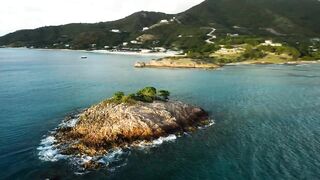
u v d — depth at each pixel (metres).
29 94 103.31
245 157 51.22
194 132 62.56
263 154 52.38
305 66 182.50
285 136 61.06
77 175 45.03
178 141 57.66
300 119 72.81
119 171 46.38
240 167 47.78
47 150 53.28
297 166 48.03
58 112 78.56
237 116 75.06
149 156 51.34
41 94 103.25
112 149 53.47
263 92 105.44
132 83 126.31
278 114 77.06
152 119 61.03
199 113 71.88
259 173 45.91
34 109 81.94
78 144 54.47
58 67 195.88
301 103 89.19
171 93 103.81
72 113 77.50
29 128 65.31
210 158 50.84
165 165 48.44
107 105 66.56
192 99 94.06
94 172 45.97
